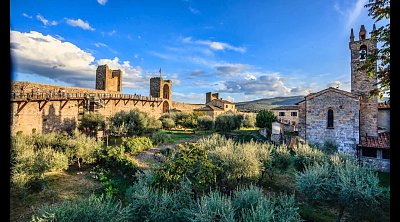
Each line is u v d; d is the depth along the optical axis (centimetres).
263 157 1469
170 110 5456
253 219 644
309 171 1184
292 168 1750
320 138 2420
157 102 4997
